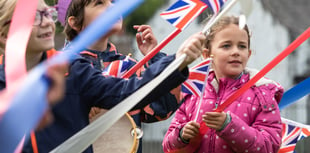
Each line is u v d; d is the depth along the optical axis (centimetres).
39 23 333
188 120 484
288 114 1063
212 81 484
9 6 338
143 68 482
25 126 150
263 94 468
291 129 526
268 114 462
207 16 502
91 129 246
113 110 244
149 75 315
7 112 148
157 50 404
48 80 170
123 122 423
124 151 417
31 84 152
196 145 455
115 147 417
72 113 336
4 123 148
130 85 326
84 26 489
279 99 484
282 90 481
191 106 484
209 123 432
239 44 480
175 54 316
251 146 438
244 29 481
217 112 430
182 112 490
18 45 190
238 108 465
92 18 482
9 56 189
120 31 454
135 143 417
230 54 476
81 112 340
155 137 1201
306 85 491
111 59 484
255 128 459
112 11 174
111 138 419
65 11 495
